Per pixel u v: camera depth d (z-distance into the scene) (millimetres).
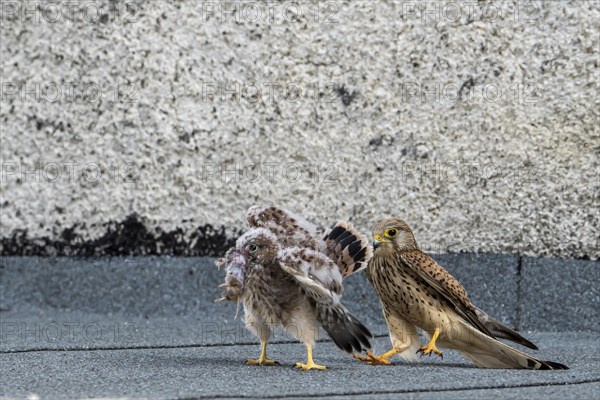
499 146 12273
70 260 13484
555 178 12109
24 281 13602
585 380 8547
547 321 12117
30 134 13562
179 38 13062
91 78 13352
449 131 12414
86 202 13422
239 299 9312
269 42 12836
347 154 12703
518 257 12258
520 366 9281
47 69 13477
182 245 13164
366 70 12602
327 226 12742
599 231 11953
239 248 9102
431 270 9383
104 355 9992
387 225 9492
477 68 12305
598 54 11867
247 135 12945
